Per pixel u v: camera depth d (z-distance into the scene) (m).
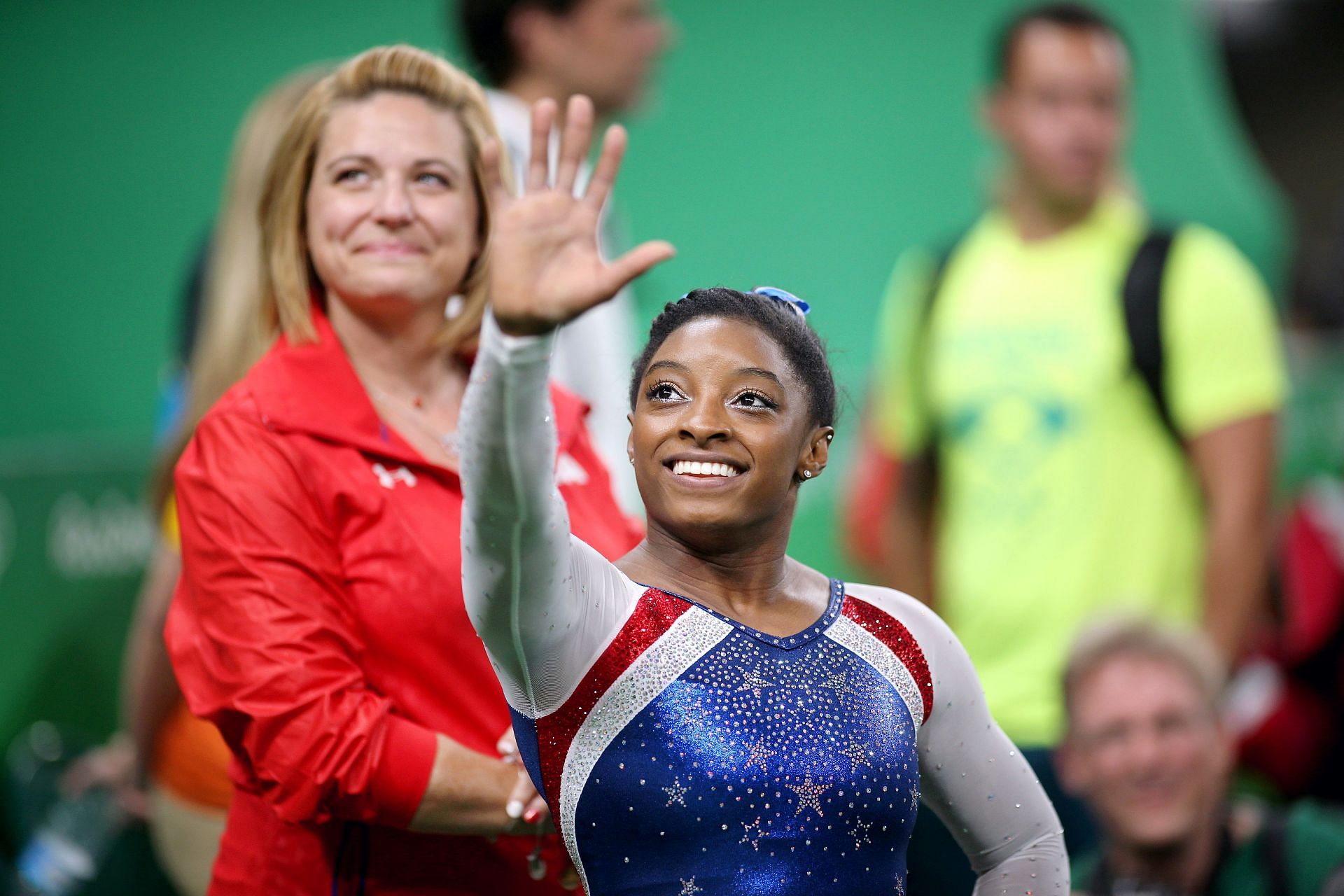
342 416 8.91
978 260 16.06
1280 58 32.56
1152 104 30.03
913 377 16.25
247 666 8.45
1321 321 25.73
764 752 6.95
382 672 8.76
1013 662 14.98
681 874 6.86
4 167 24.95
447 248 9.38
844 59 29.89
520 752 7.37
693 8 29.47
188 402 11.89
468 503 6.69
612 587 7.11
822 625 7.45
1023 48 15.87
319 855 8.78
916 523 16.38
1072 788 13.54
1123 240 15.47
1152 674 13.19
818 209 28.69
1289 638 17.28
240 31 26.81
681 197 28.17
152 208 25.44
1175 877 13.28
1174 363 14.81
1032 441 15.16
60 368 24.12
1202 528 15.06
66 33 25.94
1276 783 17.30
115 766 15.05
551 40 13.99
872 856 7.10
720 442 7.07
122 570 17.52
